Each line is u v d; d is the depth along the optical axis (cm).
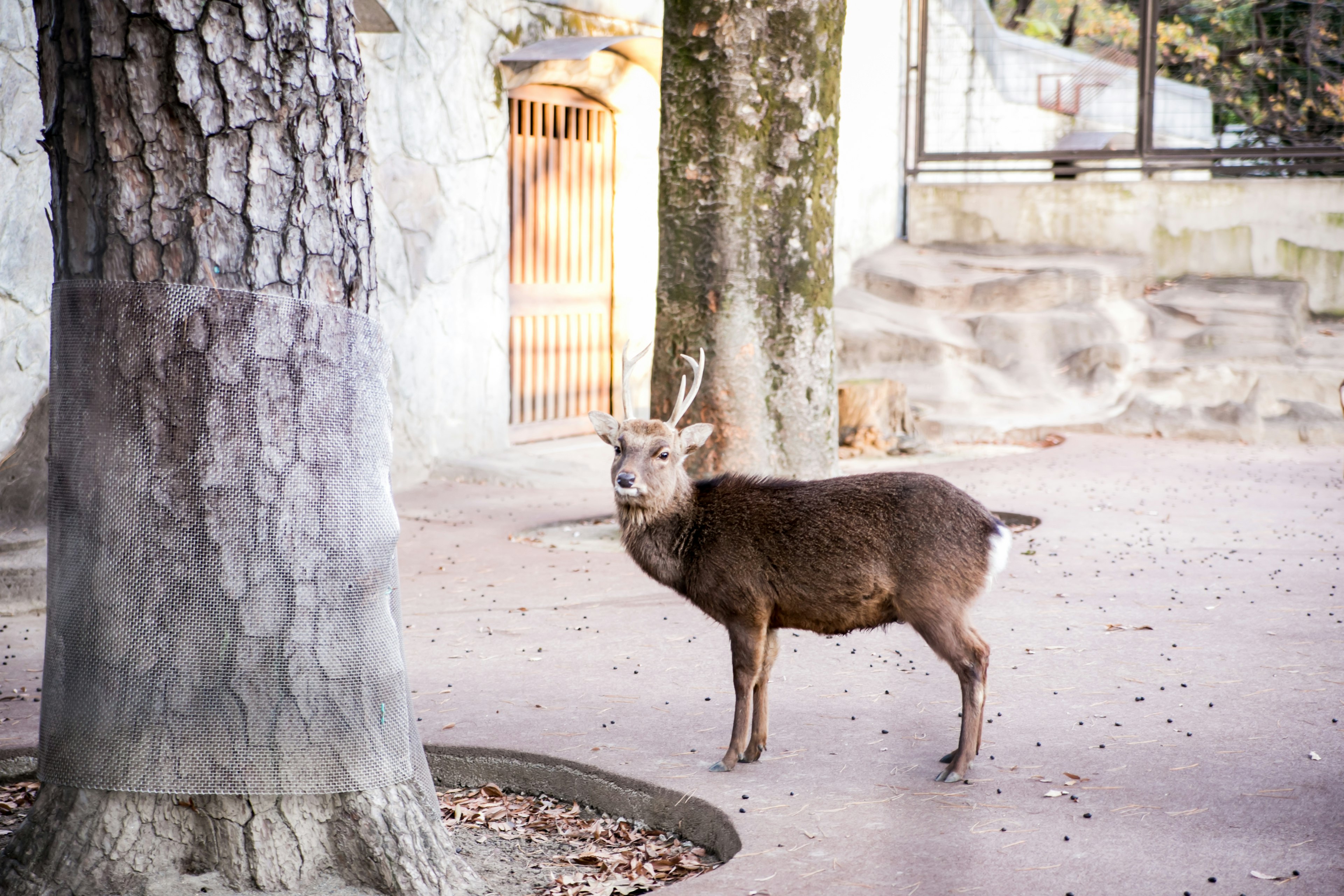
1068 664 555
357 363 341
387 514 352
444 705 511
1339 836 359
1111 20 2450
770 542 431
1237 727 461
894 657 582
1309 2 2030
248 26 319
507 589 733
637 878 372
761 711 446
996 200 1798
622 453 450
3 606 677
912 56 1912
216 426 318
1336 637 591
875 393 1331
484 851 398
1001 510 970
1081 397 1494
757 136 889
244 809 328
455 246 1162
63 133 324
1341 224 1627
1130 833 365
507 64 1207
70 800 329
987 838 365
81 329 322
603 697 521
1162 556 796
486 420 1223
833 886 334
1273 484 1100
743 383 899
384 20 994
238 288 322
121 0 311
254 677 323
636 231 1422
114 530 319
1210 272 1695
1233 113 2189
